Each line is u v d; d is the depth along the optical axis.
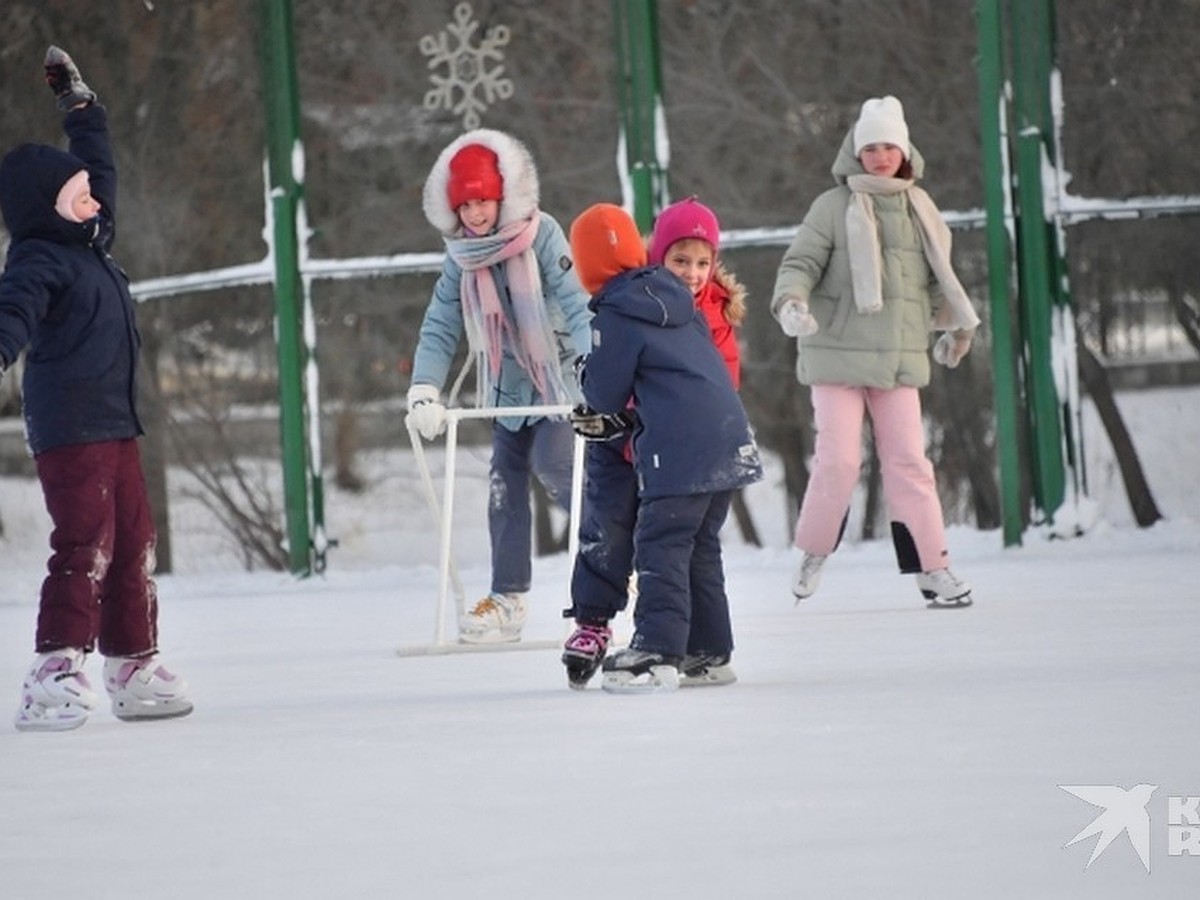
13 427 38.22
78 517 16.58
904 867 8.76
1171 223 33.16
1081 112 33.31
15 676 21.67
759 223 34.28
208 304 36.28
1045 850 9.00
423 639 23.88
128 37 36.47
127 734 15.69
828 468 25.14
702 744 13.09
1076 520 33.12
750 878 8.66
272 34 35.28
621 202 34.41
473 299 22.59
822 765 11.87
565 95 34.66
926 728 13.30
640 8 34.19
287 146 35.34
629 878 8.77
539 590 31.12
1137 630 19.94
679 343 17.09
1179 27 33.06
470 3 34.97
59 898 8.98
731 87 34.28
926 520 24.38
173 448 36.75
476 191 22.33
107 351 16.75
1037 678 16.12
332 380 35.78
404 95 35.22
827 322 25.16
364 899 8.60
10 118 37.03
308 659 21.89
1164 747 11.92
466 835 10.06
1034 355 33.34
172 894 8.95
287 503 35.44
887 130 25.23
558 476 22.69
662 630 16.81
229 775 12.80
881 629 21.72
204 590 34.97
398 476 36.09
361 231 35.41
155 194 36.41
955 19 33.81
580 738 13.73
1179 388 33.19
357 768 12.80
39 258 16.45
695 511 16.92
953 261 34.25
